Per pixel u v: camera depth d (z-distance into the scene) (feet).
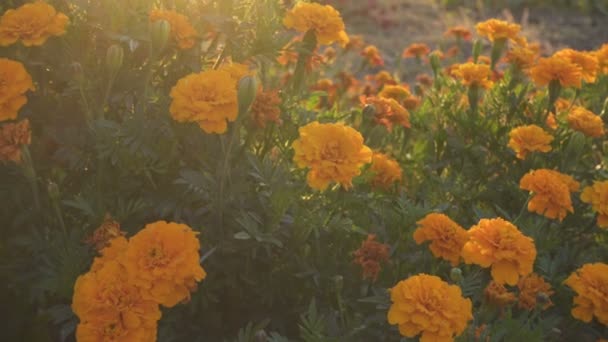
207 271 3.56
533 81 4.76
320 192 3.78
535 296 3.55
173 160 3.69
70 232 3.63
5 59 3.46
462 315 3.15
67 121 3.71
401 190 4.23
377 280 3.66
